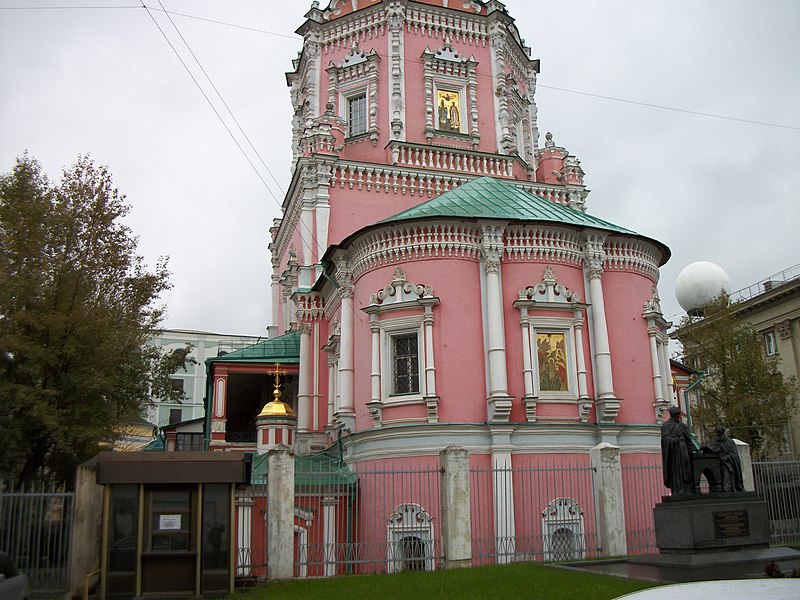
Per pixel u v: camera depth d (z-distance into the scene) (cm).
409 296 2544
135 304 2684
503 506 2344
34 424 2333
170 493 1620
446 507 1873
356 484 2359
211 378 3750
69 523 1700
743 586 1066
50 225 2480
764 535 1680
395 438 2441
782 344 5131
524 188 3634
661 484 2570
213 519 1625
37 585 1659
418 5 3834
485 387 2483
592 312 2648
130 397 2747
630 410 2622
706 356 4203
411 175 3538
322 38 3925
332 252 2805
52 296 2388
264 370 3584
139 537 1582
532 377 2488
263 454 2909
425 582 1569
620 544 1992
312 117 3825
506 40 3981
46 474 2625
